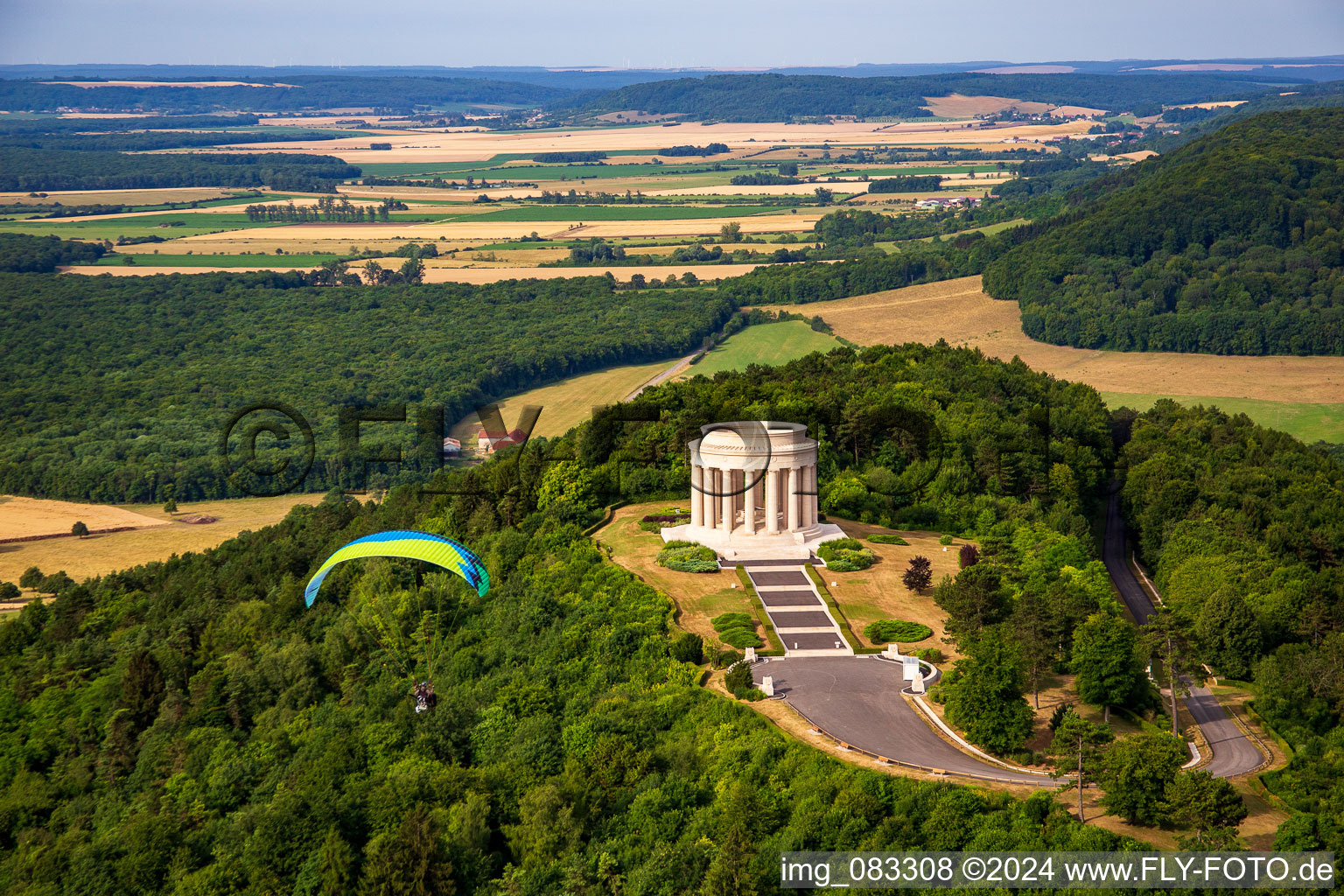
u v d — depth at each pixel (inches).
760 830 4456.2
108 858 5452.8
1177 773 4379.9
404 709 5718.5
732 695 5408.5
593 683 5684.1
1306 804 4606.3
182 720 6437.0
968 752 4896.7
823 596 6550.2
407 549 5113.2
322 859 4832.7
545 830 4699.8
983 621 5880.9
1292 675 5782.5
